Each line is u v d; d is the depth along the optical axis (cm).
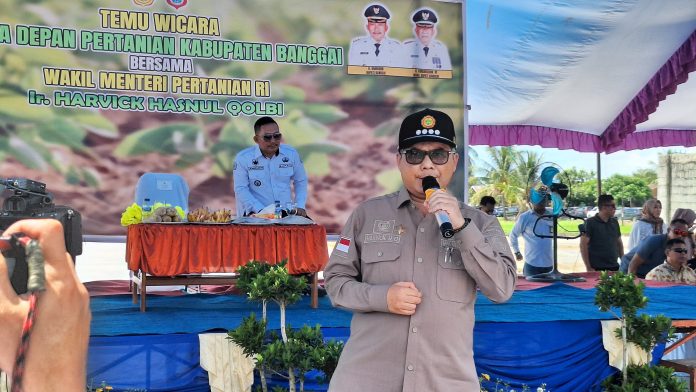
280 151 700
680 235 689
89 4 736
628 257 743
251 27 777
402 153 219
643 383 435
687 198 1579
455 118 814
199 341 420
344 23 798
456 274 208
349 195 803
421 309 204
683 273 663
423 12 807
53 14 727
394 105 809
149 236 507
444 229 197
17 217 132
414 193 220
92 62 738
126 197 748
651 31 763
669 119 1016
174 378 417
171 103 758
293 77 789
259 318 476
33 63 724
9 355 47
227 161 773
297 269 534
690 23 756
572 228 3064
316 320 477
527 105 913
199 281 520
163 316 480
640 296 436
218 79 770
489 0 749
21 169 723
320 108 795
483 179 4075
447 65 812
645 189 4175
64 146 733
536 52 804
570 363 472
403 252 212
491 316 479
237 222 538
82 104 736
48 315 48
